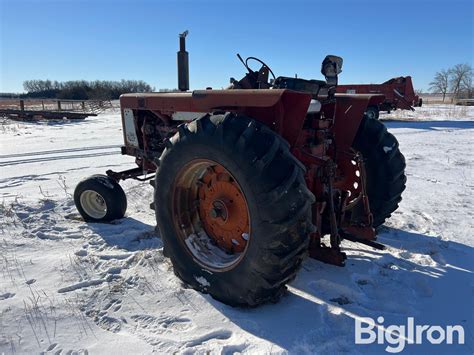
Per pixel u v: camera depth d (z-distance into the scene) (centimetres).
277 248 243
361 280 309
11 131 1512
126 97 452
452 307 275
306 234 250
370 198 383
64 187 605
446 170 713
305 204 245
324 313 264
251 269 252
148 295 290
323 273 317
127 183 622
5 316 261
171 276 317
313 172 318
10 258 347
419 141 1122
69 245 380
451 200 527
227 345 230
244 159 243
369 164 379
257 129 253
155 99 410
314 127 338
